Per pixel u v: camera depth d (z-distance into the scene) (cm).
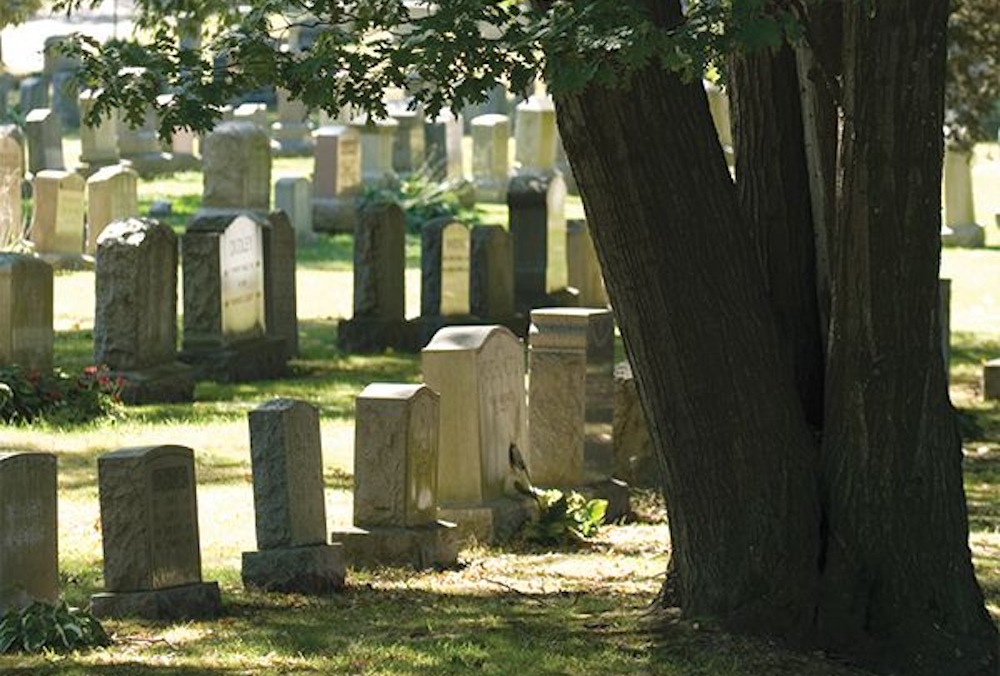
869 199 1917
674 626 2020
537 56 1688
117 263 3672
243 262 4050
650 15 1712
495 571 2430
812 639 1959
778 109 2047
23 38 10169
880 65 1886
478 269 4706
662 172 1878
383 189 6638
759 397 1950
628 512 2878
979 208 7575
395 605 2200
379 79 1756
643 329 1925
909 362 1950
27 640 1928
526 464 2712
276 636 2014
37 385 3459
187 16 2412
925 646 1947
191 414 3566
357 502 2420
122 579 2081
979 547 2689
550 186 4991
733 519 1966
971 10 4244
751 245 1942
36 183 5397
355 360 4391
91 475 2997
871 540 1964
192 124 1777
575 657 1958
